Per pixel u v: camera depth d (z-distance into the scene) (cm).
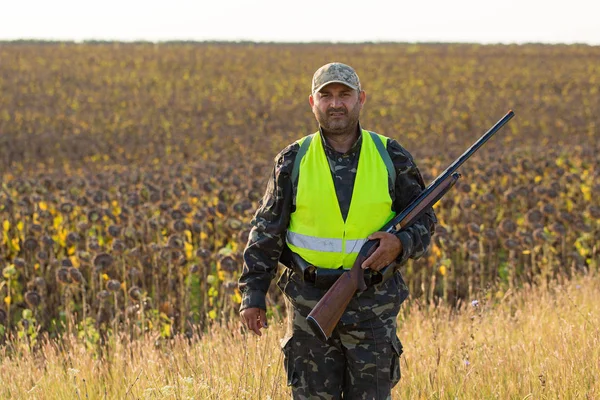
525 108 4100
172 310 875
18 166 2625
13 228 1213
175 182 1552
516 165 1819
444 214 1280
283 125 3784
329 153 374
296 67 6234
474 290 980
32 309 896
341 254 370
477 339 590
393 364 378
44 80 5159
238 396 456
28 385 534
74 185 1638
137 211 1282
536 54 7044
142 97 4634
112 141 3225
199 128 3622
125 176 1802
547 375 471
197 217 1145
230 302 854
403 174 379
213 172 1877
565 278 889
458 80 5356
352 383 376
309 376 379
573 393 454
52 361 583
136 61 6269
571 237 1153
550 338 570
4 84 4919
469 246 1005
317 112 371
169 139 3262
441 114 3947
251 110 4209
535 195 1427
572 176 1486
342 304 359
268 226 382
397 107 4200
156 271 995
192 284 1007
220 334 667
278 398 453
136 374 532
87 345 727
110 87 5016
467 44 8581
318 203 371
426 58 6762
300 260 375
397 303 378
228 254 922
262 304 382
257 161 2338
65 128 3572
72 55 6525
